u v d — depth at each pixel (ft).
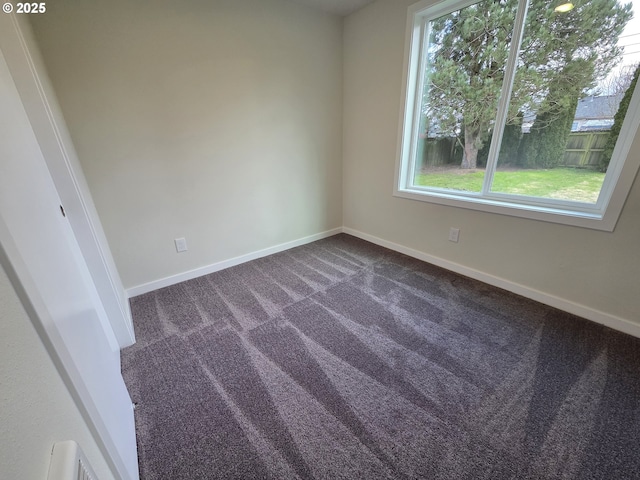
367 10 7.81
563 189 5.72
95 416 1.98
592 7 4.73
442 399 4.04
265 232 8.97
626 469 3.14
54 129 3.83
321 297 6.72
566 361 4.64
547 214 5.71
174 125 6.55
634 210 4.73
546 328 5.43
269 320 5.92
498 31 5.89
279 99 8.00
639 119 4.48
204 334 5.53
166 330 5.67
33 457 1.15
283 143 8.49
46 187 2.97
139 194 6.53
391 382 4.35
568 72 5.20
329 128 9.45
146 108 6.12
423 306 6.27
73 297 2.42
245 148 7.79
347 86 9.13
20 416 1.13
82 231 4.39
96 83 5.50
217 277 7.84
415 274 7.72
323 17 8.13
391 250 9.38
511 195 6.47
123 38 5.55
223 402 4.08
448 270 7.89
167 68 6.14
